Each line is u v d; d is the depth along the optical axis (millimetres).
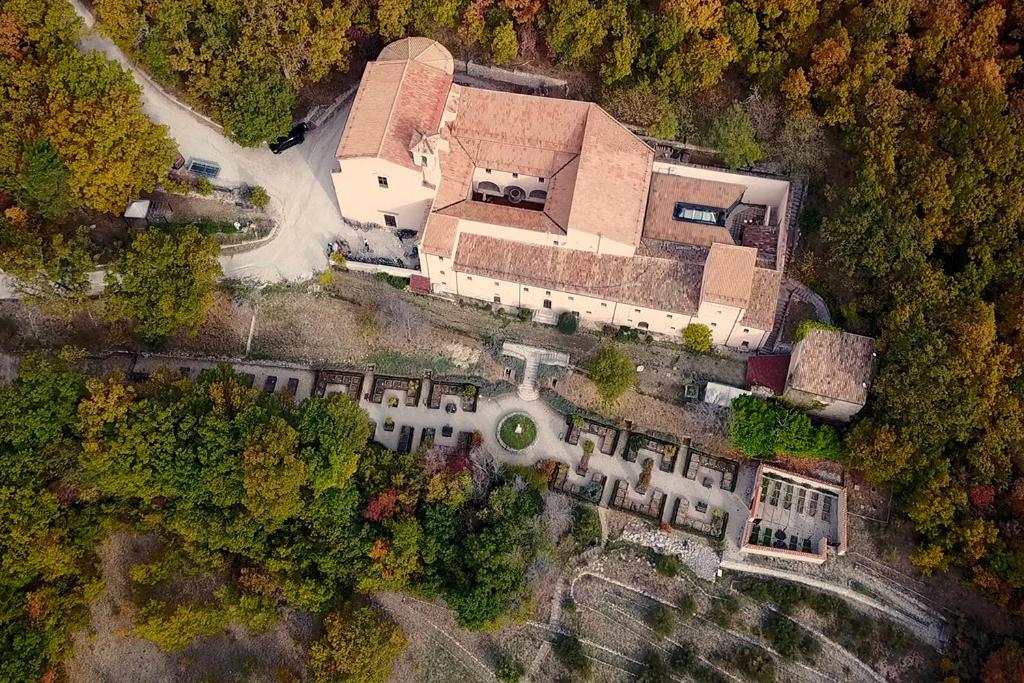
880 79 84250
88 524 83000
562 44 89125
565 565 84750
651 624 82312
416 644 85062
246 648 85500
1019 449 77125
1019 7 84250
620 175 85875
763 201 90375
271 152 95438
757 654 80812
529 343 90000
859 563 82062
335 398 83500
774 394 84250
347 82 96875
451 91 89562
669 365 88000
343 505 82750
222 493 81625
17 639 78188
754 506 83000
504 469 85812
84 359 89750
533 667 83375
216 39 89062
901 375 78250
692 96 91250
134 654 85188
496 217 85188
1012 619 78500
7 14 85375
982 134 80625
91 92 84000
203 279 84562
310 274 91500
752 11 86625
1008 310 80312
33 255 83688
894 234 81375
